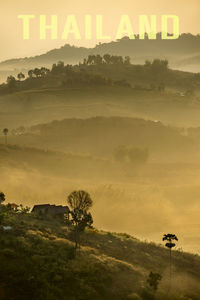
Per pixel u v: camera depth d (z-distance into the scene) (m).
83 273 79.00
